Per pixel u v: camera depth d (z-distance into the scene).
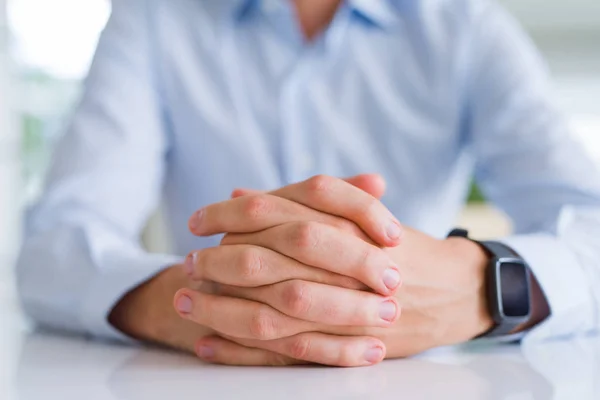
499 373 0.59
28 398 0.50
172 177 1.32
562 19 3.15
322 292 0.63
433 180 1.28
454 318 0.72
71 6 3.02
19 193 2.95
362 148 1.28
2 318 1.09
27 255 0.93
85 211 1.08
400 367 0.63
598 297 0.83
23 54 3.00
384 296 0.66
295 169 1.26
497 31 1.30
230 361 0.65
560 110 1.24
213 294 0.68
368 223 0.68
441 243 0.77
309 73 1.29
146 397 0.50
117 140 1.16
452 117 1.28
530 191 1.18
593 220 1.01
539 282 0.80
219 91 1.29
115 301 0.80
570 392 0.50
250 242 0.68
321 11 1.32
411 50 1.30
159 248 2.16
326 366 0.64
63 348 0.78
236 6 1.31
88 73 1.25
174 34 1.30
